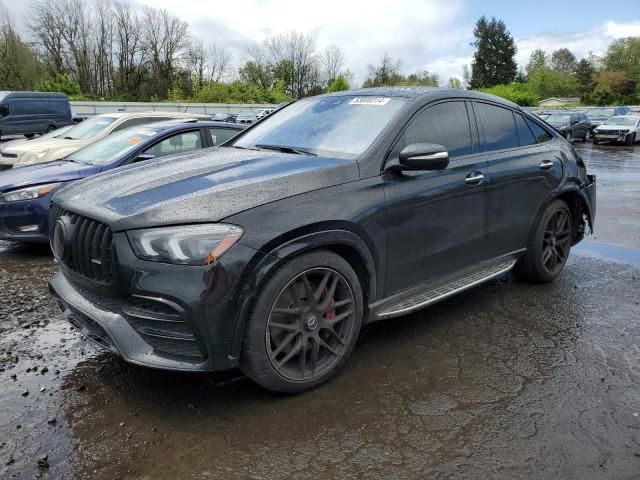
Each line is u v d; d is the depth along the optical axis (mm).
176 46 60688
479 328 3861
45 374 3164
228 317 2578
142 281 2545
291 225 2725
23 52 48844
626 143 25500
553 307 4273
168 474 2316
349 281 3033
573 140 27984
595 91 71875
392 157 3311
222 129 7102
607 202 9578
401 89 3912
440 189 3510
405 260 3385
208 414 2754
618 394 2969
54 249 3104
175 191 2812
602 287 4785
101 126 8719
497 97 4367
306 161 3199
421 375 3174
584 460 2418
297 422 2693
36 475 2295
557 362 3346
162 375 3143
